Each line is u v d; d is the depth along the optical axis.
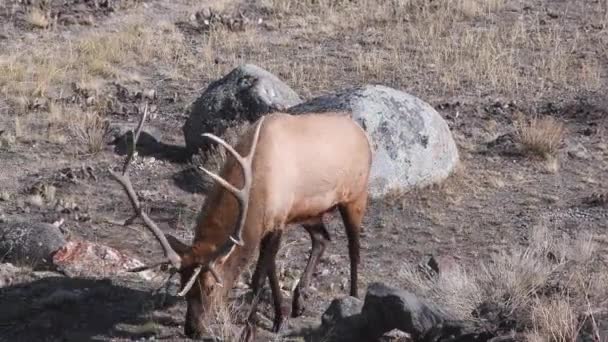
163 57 32.75
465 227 21.50
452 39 33.62
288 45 33.81
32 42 33.78
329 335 15.06
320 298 17.69
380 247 20.59
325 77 30.95
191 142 24.92
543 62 31.23
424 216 21.98
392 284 18.33
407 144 22.92
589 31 34.03
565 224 21.44
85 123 26.92
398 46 33.19
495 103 28.66
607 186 23.52
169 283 16.47
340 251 20.31
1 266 18.39
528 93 29.44
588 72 30.34
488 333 14.14
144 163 24.81
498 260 17.56
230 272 14.82
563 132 26.39
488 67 30.81
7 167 24.62
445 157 23.45
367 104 23.00
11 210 22.09
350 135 16.53
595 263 18.88
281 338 15.46
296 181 15.56
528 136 25.20
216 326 15.27
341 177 16.30
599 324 14.02
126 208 22.34
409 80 30.66
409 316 14.45
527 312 14.60
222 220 14.60
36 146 25.86
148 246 20.36
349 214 16.98
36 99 28.92
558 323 13.90
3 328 16.00
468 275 17.83
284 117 15.88
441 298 16.27
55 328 15.98
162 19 36.25
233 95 24.78
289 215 15.76
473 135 26.44
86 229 21.17
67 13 36.19
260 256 15.36
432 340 14.39
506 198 22.86
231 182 14.84
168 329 15.98
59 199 22.62
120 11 36.81
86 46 33.09
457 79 30.34
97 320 16.23
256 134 14.37
